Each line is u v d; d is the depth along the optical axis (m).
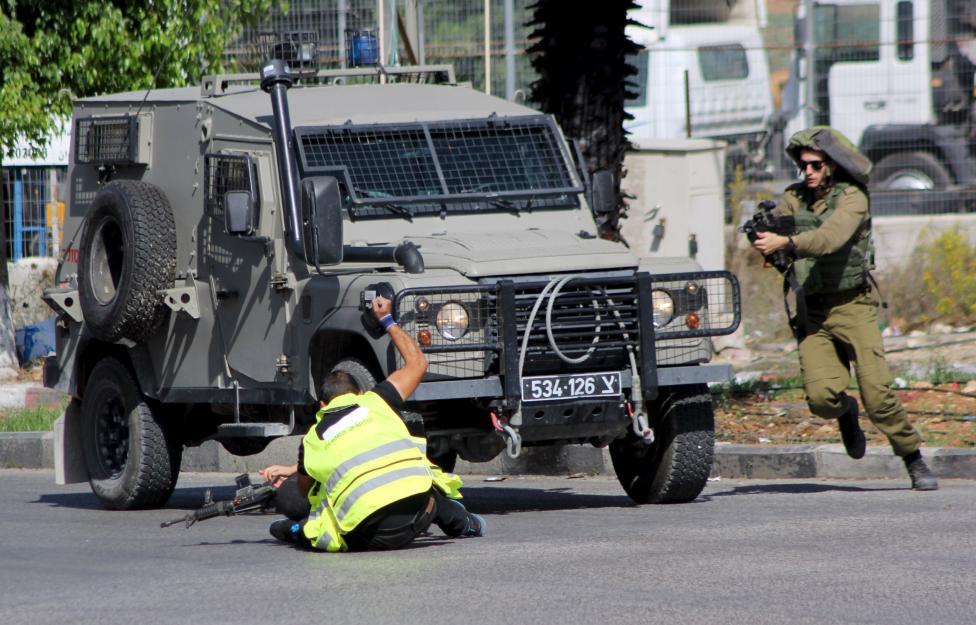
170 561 27.25
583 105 45.16
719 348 61.12
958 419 42.06
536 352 30.77
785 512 31.33
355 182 34.56
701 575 23.80
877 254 65.56
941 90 81.00
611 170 45.50
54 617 21.98
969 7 80.69
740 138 83.69
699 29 83.12
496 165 35.91
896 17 81.62
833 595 22.11
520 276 30.91
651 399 31.41
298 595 22.95
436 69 40.22
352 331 30.84
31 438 53.16
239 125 35.56
